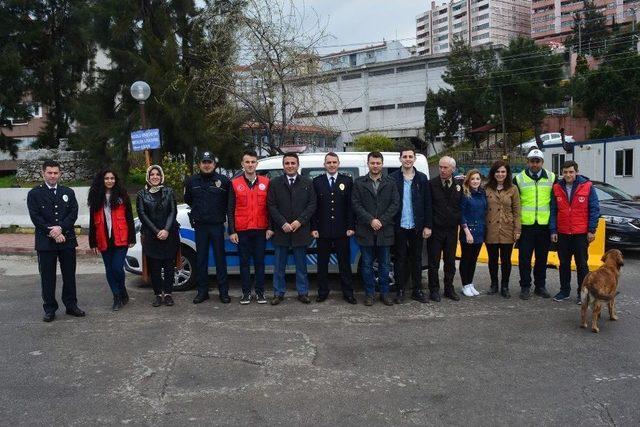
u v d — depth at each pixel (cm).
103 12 1892
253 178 683
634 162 1920
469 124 4603
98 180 658
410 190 687
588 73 3588
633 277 851
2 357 505
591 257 934
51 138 2844
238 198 675
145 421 377
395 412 390
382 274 686
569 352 512
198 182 686
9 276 911
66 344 540
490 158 4062
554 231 698
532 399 411
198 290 705
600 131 3694
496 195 710
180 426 370
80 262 1034
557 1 11325
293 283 813
